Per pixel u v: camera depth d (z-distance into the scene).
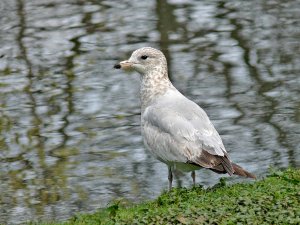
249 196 10.80
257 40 22.05
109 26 22.81
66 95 19.47
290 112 18.47
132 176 15.71
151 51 12.69
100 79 20.12
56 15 23.38
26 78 20.33
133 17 23.38
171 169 12.10
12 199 14.81
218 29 22.77
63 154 16.97
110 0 24.28
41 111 18.81
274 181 11.80
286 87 19.64
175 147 11.57
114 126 18.02
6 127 18.14
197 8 23.83
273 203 10.34
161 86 12.61
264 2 24.27
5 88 19.88
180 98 12.32
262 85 19.80
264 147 17.00
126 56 21.27
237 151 16.89
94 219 10.86
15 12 23.56
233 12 23.73
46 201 14.66
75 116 18.56
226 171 11.14
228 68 20.66
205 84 19.98
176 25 23.03
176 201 10.97
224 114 18.61
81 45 21.88
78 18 23.30
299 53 21.20
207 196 11.08
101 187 15.27
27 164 16.52
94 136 17.67
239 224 9.65
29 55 21.48
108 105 18.94
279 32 22.41
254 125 17.97
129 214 10.68
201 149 11.38
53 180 15.68
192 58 21.23
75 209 14.12
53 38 22.25
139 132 17.73
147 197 14.57
